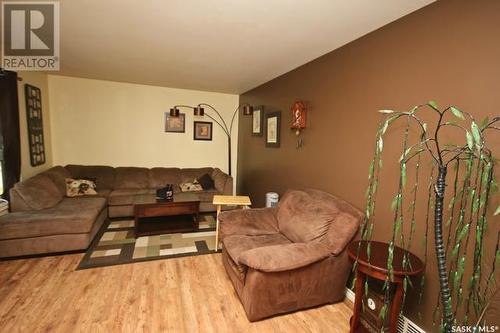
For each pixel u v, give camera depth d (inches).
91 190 153.6
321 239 81.7
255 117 168.6
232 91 192.1
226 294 87.0
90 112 172.1
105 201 148.0
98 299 81.8
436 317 55.7
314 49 97.3
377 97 78.5
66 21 80.0
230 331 70.7
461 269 43.9
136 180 174.1
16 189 114.6
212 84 169.0
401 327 69.0
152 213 132.2
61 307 77.3
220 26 80.8
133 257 110.4
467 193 45.6
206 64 122.9
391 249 48.5
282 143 133.2
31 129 136.9
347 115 90.1
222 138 205.3
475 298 45.6
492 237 51.3
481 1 53.6
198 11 71.8
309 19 74.2
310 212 90.4
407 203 69.4
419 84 66.4
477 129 39.0
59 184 144.3
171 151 193.3
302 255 74.1
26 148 133.8
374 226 79.8
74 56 115.0
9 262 102.1
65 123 168.1
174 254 114.7
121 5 69.7
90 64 128.9
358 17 71.9
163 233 136.3
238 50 101.6
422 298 65.0
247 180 184.9
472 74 55.4
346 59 90.6
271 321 75.2
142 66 131.2
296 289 76.1
